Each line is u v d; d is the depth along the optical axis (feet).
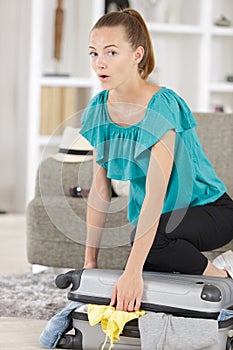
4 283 13.30
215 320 9.09
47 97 22.24
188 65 23.97
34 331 10.56
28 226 13.52
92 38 9.55
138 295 9.24
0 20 22.95
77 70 23.30
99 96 9.98
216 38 24.70
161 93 9.77
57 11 22.57
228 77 24.21
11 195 23.29
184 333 9.11
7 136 23.20
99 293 9.53
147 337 9.15
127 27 9.52
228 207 10.52
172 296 9.25
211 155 14.25
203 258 10.07
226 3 24.81
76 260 13.28
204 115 14.58
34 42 21.68
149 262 10.05
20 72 22.70
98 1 22.30
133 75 9.63
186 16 24.02
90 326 9.57
